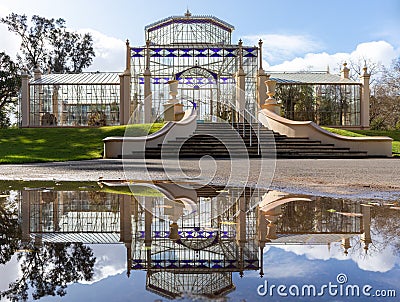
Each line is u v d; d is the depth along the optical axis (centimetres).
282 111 2895
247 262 132
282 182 510
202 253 145
